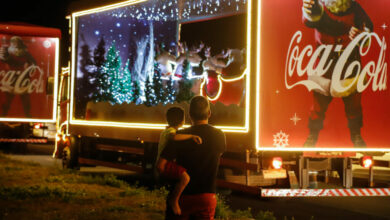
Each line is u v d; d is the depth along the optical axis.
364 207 9.53
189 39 10.16
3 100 16.42
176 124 5.29
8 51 16.55
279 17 8.55
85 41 12.98
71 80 13.41
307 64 8.66
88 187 10.39
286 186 9.05
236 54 8.95
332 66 8.80
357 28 8.94
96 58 12.65
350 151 8.91
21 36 16.61
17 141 20.31
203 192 4.48
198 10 9.89
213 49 9.53
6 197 8.91
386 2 9.10
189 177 4.44
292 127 8.58
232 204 9.73
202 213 4.49
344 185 9.33
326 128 8.75
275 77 8.50
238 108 8.81
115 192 9.80
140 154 12.15
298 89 8.61
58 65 16.64
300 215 8.72
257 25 8.45
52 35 16.66
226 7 9.19
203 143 4.52
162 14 10.77
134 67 11.56
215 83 9.40
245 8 8.77
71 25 13.38
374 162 9.59
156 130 10.79
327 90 8.76
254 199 10.33
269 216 7.95
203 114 4.65
